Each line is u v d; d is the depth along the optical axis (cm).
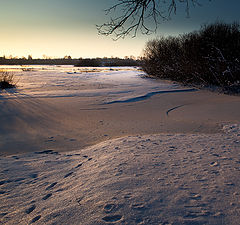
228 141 353
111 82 1538
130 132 480
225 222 137
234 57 1134
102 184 206
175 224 136
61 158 335
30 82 1505
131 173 227
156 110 703
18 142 432
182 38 1683
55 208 174
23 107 733
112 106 764
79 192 199
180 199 167
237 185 190
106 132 486
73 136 465
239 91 1010
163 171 228
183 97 934
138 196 174
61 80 1655
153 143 355
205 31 1378
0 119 593
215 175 213
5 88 1188
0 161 328
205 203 160
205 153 290
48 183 239
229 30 1298
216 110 673
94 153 339
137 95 952
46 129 516
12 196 212
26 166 303
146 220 142
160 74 1891
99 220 146
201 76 1339
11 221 164
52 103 803
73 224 146
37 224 153
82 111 692
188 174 218
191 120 567
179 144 342
